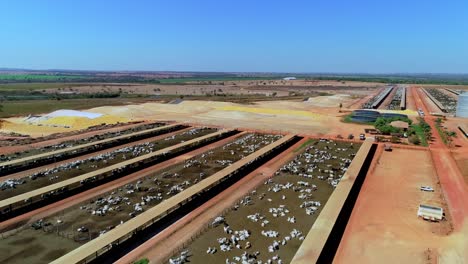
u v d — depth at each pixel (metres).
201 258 34.62
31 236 38.88
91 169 62.31
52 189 48.31
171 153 71.75
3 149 74.75
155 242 37.50
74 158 69.31
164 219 42.62
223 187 53.78
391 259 34.09
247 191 52.53
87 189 52.53
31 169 62.03
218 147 79.50
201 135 93.12
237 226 41.41
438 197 49.19
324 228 36.88
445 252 35.28
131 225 37.91
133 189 53.09
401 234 38.88
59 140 84.12
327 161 68.19
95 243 34.25
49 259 34.47
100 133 92.81
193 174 60.34
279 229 40.66
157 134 93.94
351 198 48.88
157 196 50.06
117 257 34.56
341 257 34.47
